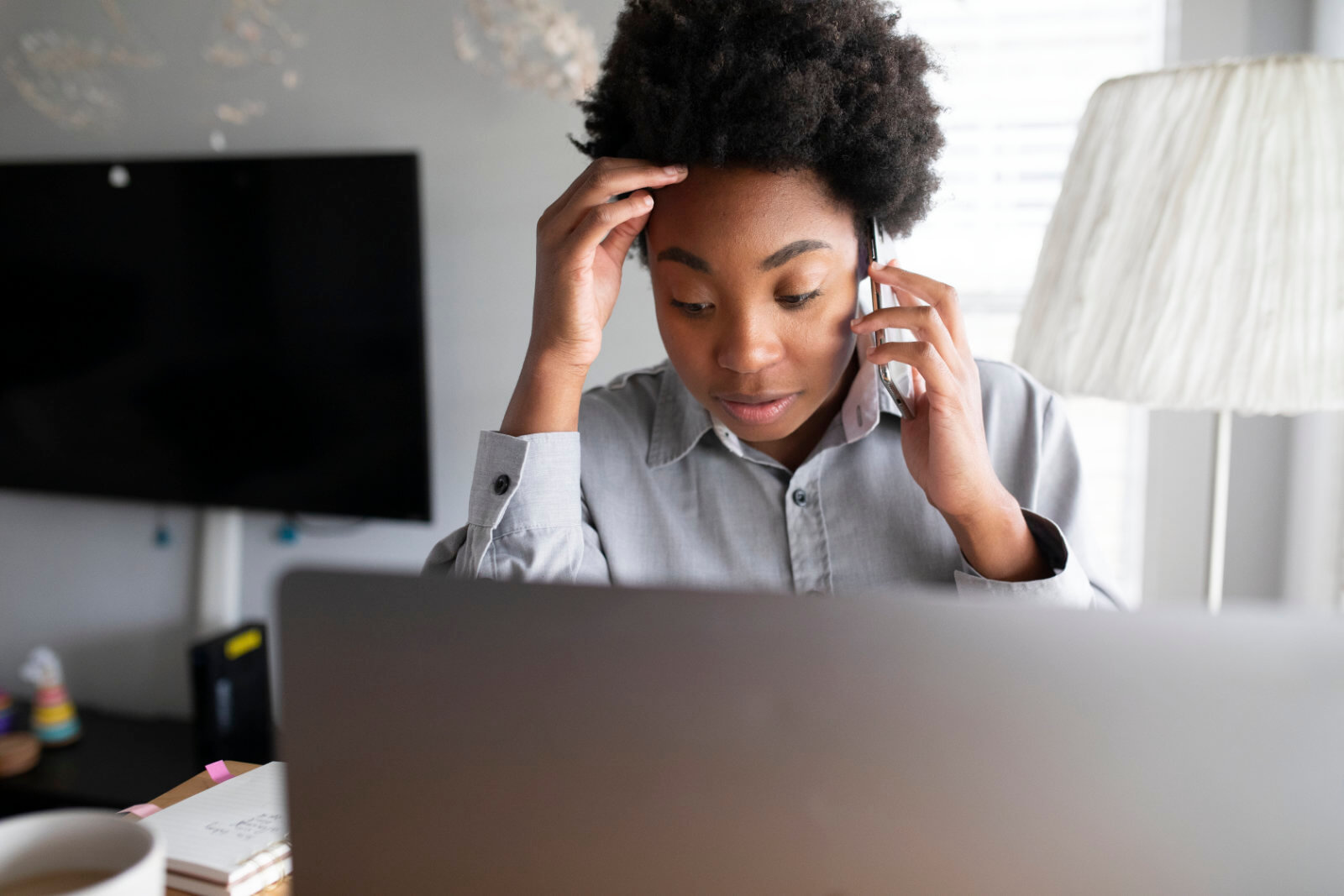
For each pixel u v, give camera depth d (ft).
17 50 7.66
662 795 1.42
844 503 3.03
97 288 7.48
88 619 8.23
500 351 7.18
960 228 6.37
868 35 2.46
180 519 7.95
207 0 7.30
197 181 7.14
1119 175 3.32
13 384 7.78
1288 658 1.29
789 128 2.27
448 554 2.87
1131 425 6.43
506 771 1.45
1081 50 6.13
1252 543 6.17
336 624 1.46
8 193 7.52
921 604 1.35
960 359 2.54
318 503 7.34
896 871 1.39
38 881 1.64
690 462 3.16
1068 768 1.34
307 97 7.23
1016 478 3.07
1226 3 5.83
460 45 6.77
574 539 2.70
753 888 1.42
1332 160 3.04
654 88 2.38
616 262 2.76
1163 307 3.24
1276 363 3.14
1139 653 1.31
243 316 7.22
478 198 7.06
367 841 1.50
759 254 2.39
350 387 7.11
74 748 7.32
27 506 8.27
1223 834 1.32
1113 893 1.35
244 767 2.57
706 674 1.39
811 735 1.38
